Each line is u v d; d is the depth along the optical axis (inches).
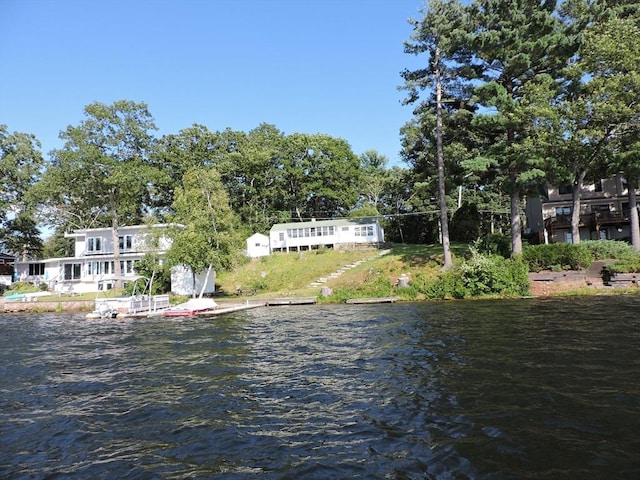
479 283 1099.3
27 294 1552.7
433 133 1312.7
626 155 1131.9
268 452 242.4
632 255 1134.4
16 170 2150.6
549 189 1699.1
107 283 1808.6
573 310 752.3
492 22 1139.3
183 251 1322.6
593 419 262.7
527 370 377.7
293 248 2090.3
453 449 232.5
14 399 373.1
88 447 263.4
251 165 2487.7
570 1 1161.4
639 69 1031.0
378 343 554.9
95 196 1879.9
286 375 416.8
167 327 856.9
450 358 443.5
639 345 449.7
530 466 209.2
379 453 233.3
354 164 2785.4
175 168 2370.8
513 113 1100.5
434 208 2177.7
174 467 229.9
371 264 1488.7
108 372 468.1
